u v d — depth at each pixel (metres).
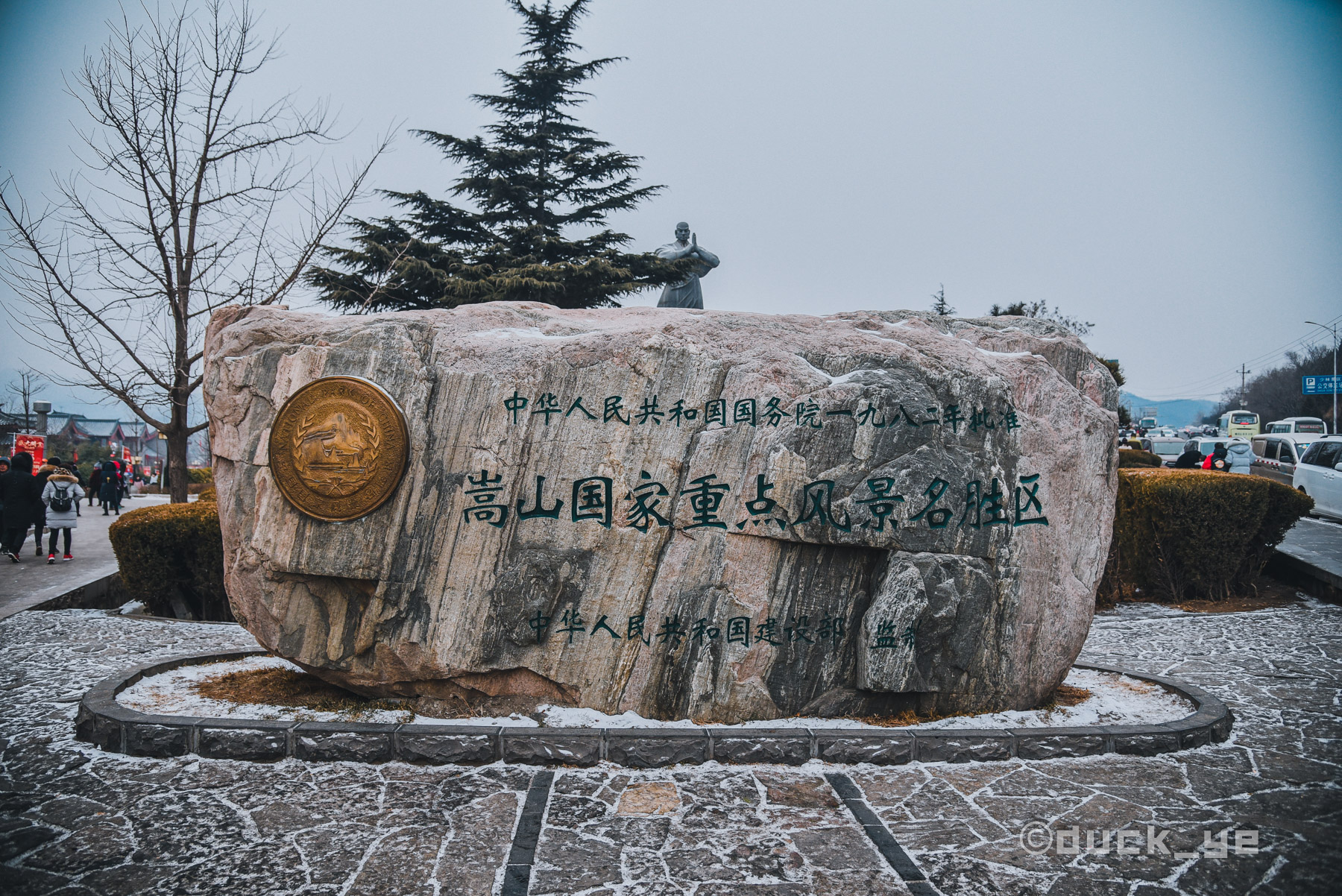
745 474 5.36
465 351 5.43
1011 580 5.65
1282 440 21.36
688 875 3.79
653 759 4.93
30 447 20.66
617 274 17.92
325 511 5.29
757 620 5.37
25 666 7.20
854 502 5.38
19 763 4.88
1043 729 5.24
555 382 5.38
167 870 3.75
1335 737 5.58
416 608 5.31
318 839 4.04
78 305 11.02
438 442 5.35
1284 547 12.55
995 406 5.71
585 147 20.41
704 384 5.42
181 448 11.59
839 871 3.84
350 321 5.54
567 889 3.66
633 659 5.36
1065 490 5.90
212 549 9.33
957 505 5.54
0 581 11.12
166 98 10.95
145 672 6.29
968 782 4.79
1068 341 6.32
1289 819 4.37
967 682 5.60
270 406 5.46
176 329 11.25
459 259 18.08
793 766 4.98
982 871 3.86
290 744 4.96
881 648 5.37
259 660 6.99
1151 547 10.90
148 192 10.98
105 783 4.61
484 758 4.95
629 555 5.37
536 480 5.35
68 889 3.58
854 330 5.85
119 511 20.77
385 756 4.95
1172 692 6.36
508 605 5.27
